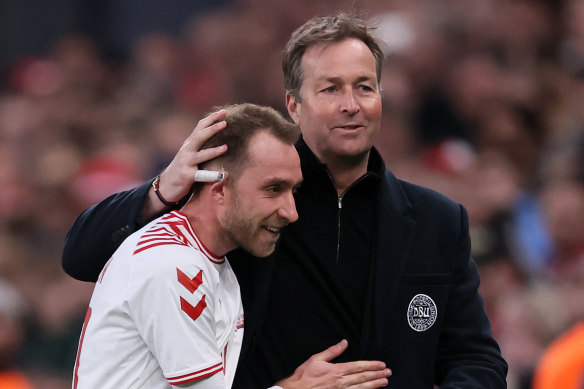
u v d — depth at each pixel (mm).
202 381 12477
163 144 32469
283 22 37312
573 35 34094
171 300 12344
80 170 31750
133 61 39438
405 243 14438
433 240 14625
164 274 12391
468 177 26578
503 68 32594
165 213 13742
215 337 13016
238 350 13594
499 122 30750
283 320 14234
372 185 14562
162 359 12438
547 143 30422
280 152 12961
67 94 37562
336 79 13961
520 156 30562
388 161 27188
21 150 34156
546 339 20078
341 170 14398
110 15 40812
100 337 12773
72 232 14258
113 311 12625
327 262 14352
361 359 14156
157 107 36188
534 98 31969
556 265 23016
